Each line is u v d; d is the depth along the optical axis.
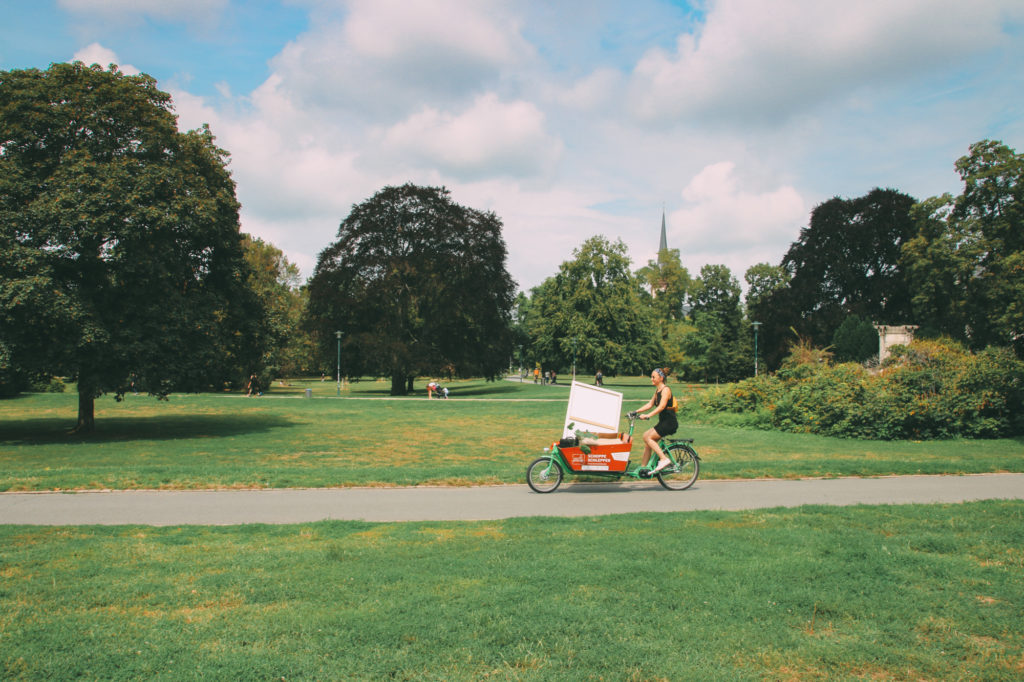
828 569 5.56
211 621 4.45
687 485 10.62
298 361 63.31
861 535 6.82
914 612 4.59
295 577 5.41
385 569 5.63
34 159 20.39
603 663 3.78
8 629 4.31
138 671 3.69
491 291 51.06
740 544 6.41
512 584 5.17
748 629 4.30
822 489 10.45
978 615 4.54
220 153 25.00
